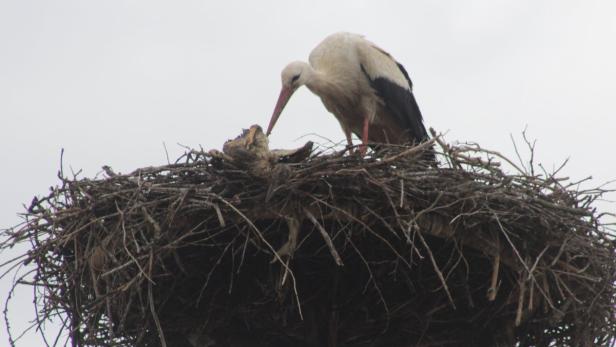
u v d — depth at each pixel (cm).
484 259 1166
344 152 1113
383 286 1187
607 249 1178
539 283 1132
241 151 1072
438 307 1173
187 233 1048
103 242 1063
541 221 1105
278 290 1119
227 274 1170
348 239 1080
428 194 1097
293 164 1099
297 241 1139
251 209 1068
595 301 1123
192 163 1134
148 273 1003
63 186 1148
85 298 1128
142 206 1055
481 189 1118
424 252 1156
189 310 1186
